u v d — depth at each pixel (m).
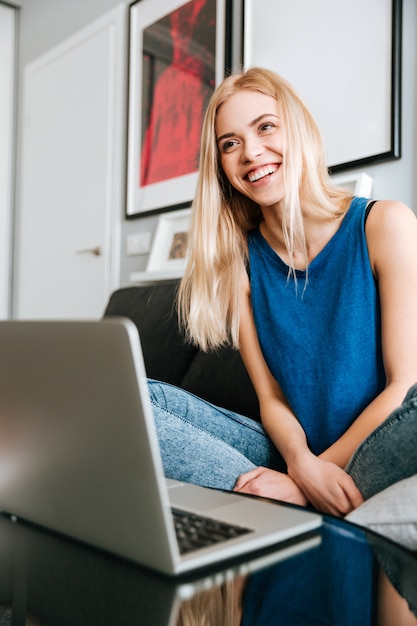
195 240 1.27
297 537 0.58
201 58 2.47
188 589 0.47
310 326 1.12
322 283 1.12
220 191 1.26
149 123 2.73
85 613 0.43
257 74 1.19
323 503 0.91
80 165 3.18
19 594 0.45
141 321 2.04
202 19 2.47
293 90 1.17
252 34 2.18
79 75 3.21
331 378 1.07
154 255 2.54
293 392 1.13
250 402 1.53
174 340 1.90
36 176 3.54
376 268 1.08
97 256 3.03
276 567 0.50
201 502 0.67
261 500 0.69
